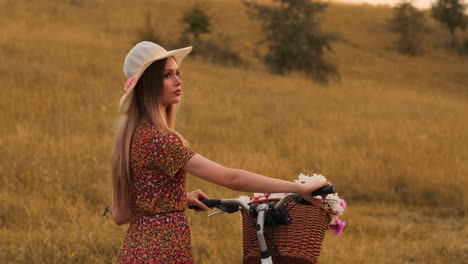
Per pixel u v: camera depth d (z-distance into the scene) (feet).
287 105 65.72
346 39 185.88
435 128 55.16
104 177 30.53
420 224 29.76
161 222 10.13
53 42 86.69
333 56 154.81
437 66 179.73
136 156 10.04
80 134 40.40
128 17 141.59
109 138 39.22
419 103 93.40
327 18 207.92
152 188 10.09
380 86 121.29
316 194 9.47
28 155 31.65
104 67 71.92
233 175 9.65
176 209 10.23
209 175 9.70
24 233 22.02
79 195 27.43
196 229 24.26
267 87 84.69
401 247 24.58
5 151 31.76
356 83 119.14
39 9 125.80
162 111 10.27
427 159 39.60
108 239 21.35
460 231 28.55
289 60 113.91
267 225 10.17
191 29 115.24
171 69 10.37
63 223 23.53
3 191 26.48
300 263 10.14
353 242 24.66
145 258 10.00
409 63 172.96
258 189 9.60
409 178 35.63
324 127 53.26
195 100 59.00
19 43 78.69
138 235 10.21
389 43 193.16
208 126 47.26
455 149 44.21
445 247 24.39
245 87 79.25
